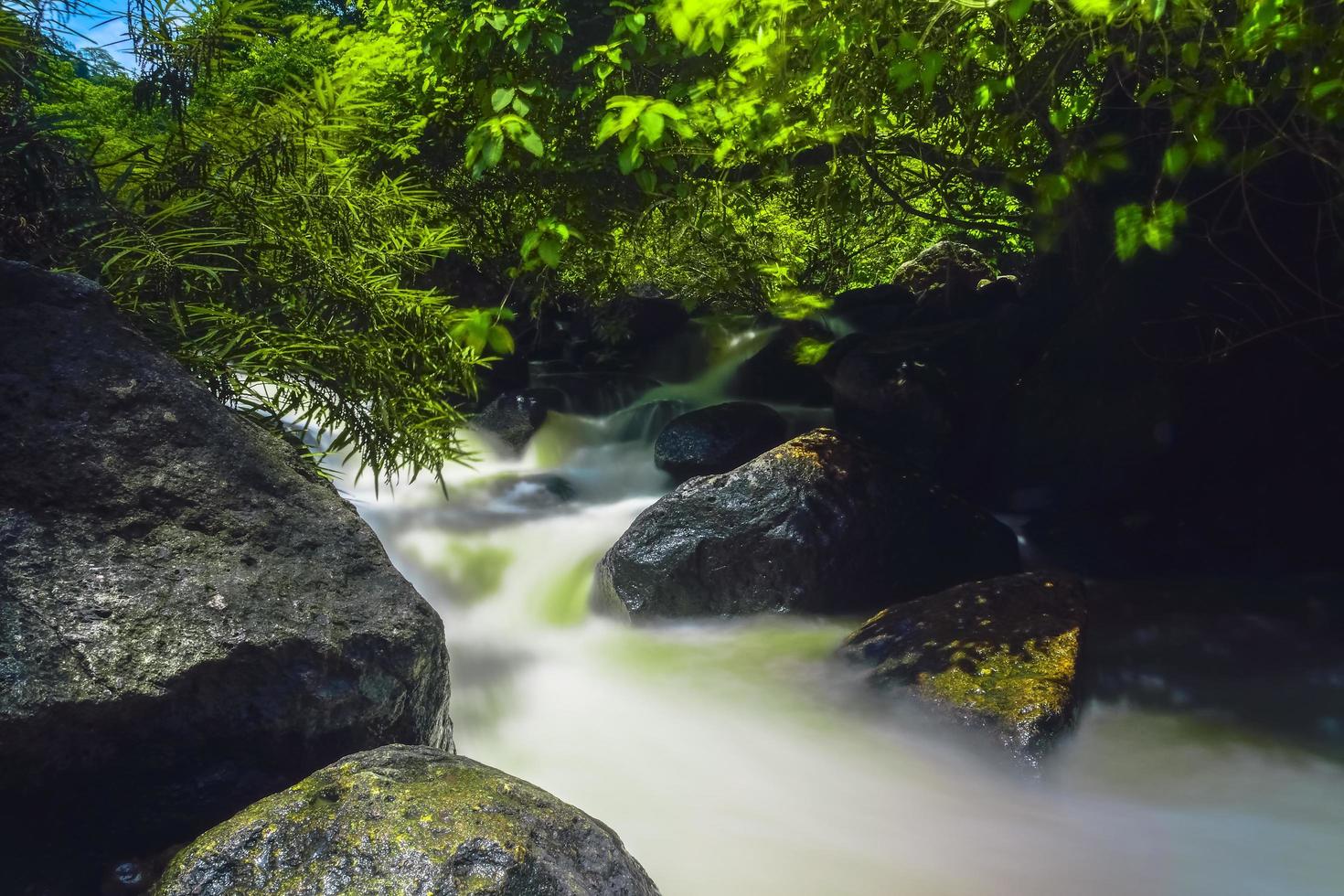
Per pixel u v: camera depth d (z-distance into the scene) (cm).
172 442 303
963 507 676
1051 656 459
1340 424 708
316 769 285
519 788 251
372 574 312
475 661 519
